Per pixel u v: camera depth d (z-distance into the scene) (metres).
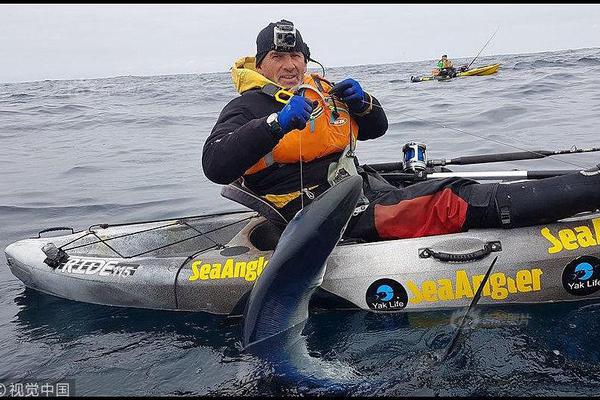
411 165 4.29
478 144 8.30
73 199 6.82
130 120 14.01
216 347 3.30
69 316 3.83
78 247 4.38
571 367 2.82
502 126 9.60
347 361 3.03
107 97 22.44
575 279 3.30
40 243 4.51
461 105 12.57
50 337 3.55
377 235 3.67
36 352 3.36
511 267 3.34
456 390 2.72
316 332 3.31
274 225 3.91
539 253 3.33
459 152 7.89
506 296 3.34
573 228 3.38
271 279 3.02
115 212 6.26
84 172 8.27
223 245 4.00
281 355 3.04
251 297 3.11
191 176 7.75
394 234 3.62
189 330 3.51
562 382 2.72
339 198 2.97
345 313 3.50
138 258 3.98
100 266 3.99
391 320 3.38
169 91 24.89
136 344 3.39
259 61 3.86
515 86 15.70
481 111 11.28
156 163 8.73
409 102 14.05
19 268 4.34
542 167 6.71
